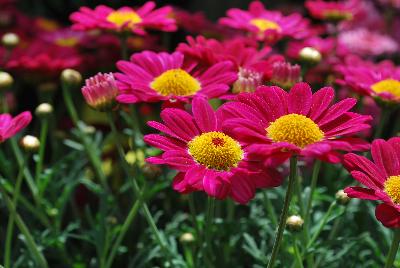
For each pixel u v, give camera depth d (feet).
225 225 1.88
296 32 2.05
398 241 1.46
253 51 1.80
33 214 2.05
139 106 2.25
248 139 1.44
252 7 2.11
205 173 1.50
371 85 1.84
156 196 2.08
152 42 2.39
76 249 2.01
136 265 1.95
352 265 1.83
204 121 1.57
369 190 1.45
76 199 2.15
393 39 2.99
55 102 2.54
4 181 1.88
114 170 2.17
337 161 1.38
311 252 1.66
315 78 2.27
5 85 1.89
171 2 3.19
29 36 2.63
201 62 1.75
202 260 1.83
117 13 1.91
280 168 1.91
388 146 1.51
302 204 1.70
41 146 1.89
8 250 1.73
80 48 2.51
